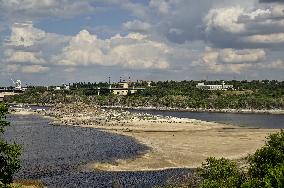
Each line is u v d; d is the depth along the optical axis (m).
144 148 110.69
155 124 182.25
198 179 68.56
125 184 72.56
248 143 121.81
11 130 163.50
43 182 73.62
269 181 32.62
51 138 136.00
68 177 77.75
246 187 33.91
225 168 40.97
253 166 42.56
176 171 82.62
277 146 44.47
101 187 70.88
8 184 37.94
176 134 145.50
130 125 178.62
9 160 36.59
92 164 89.56
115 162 91.81
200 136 139.62
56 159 95.25
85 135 144.25
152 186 70.88
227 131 160.12
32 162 91.31
